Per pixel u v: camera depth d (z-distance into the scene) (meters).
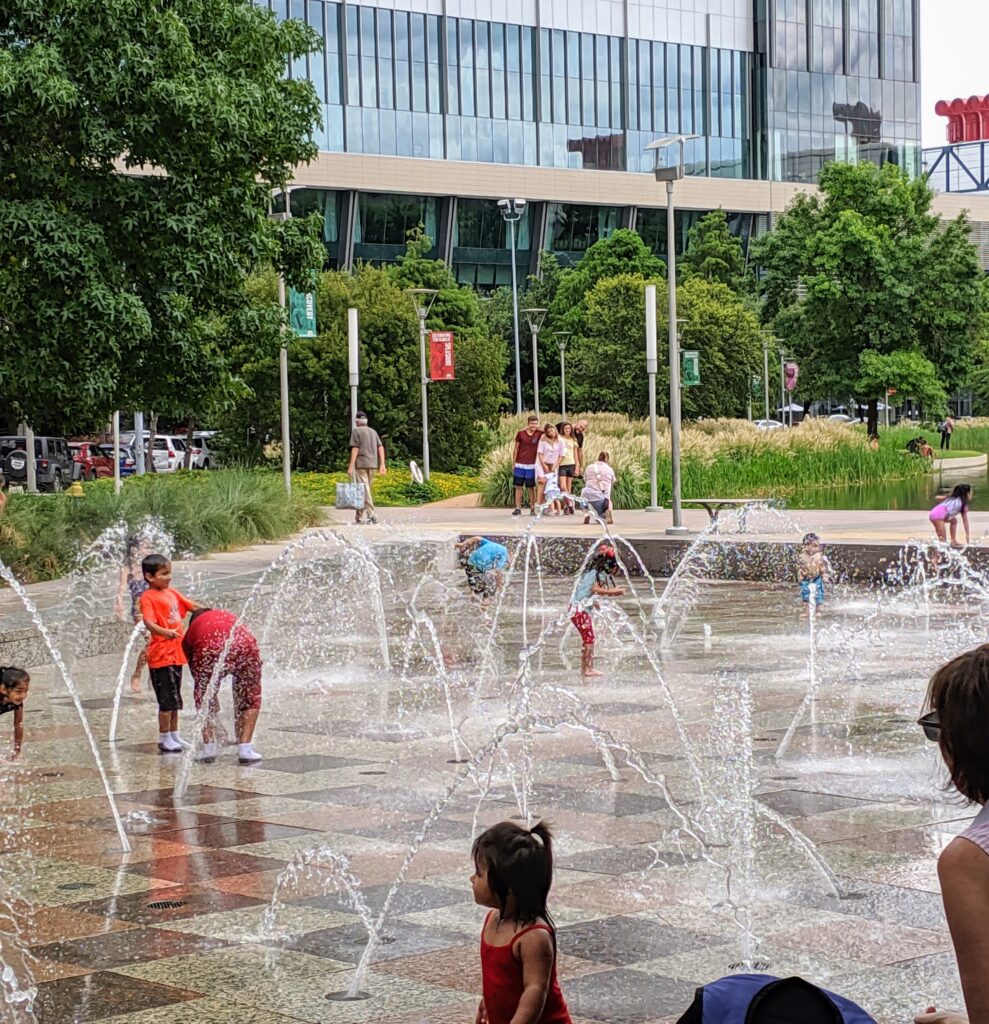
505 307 73.94
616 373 61.09
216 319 23.36
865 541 20.91
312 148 21.98
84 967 5.64
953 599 18.42
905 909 6.20
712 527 22.22
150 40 19.59
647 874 6.78
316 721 11.10
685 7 84.38
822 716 10.82
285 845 7.44
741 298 70.75
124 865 7.11
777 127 87.94
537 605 19.05
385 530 26.86
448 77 76.31
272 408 45.56
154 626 9.94
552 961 3.91
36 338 19.41
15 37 19.97
